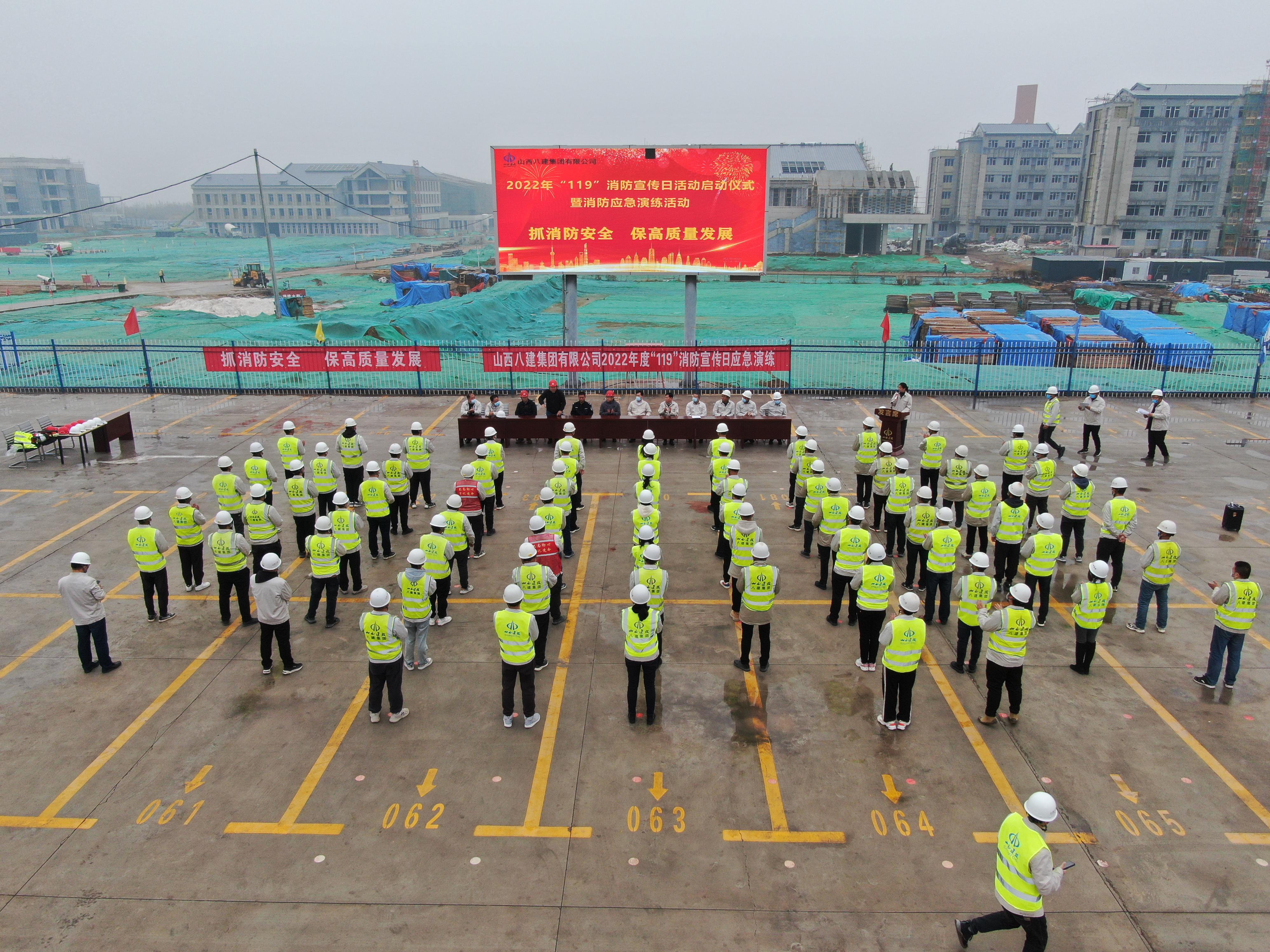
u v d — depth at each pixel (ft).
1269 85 284.00
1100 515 57.16
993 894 25.14
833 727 33.47
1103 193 298.56
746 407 74.90
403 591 36.73
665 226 82.64
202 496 60.90
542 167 80.94
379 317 152.66
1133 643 40.24
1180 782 30.22
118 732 33.17
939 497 58.29
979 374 95.50
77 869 26.17
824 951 23.16
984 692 36.11
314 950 23.16
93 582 36.50
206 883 25.59
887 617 42.80
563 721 33.91
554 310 183.11
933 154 403.95
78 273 290.56
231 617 42.98
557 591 41.50
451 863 26.40
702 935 23.67
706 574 48.16
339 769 30.94
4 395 94.53
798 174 327.88
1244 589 34.40
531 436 74.69
